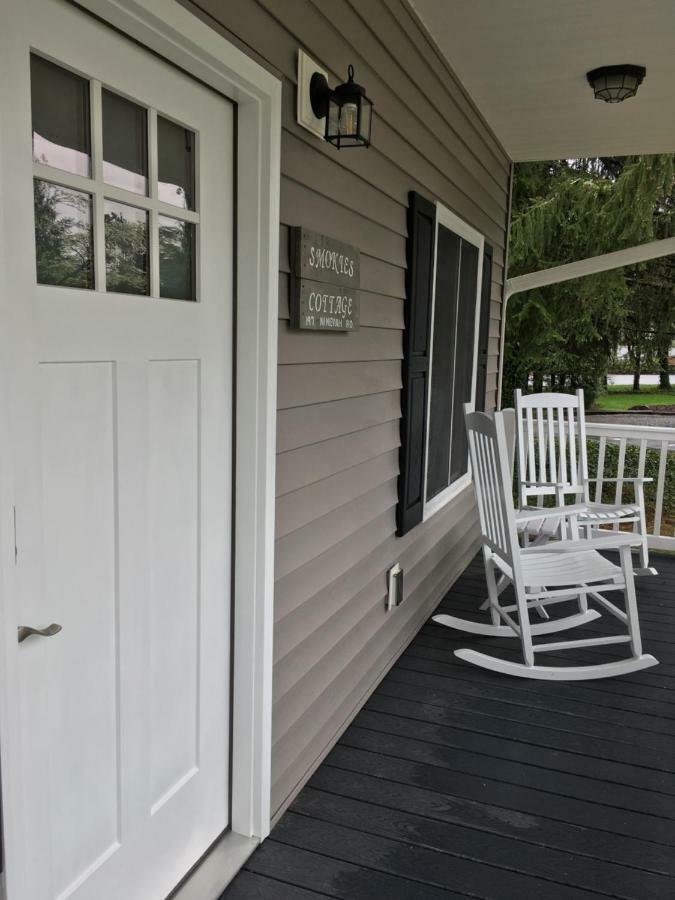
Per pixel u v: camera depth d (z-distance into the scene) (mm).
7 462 1129
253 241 1764
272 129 1729
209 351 1717
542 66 3406
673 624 3670
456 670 3115
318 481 2260
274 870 1914
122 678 1519
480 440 3199
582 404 4297
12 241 1141
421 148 3059
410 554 3355
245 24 1607
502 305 5469
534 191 10633
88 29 1260
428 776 2350
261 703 1956
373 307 2635
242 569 1904
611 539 3031
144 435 1511
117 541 1461
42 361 1229
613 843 2045
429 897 1835
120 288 1430
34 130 1193
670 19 2883
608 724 2686
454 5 2801
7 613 1152
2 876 1213
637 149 4953
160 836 1715
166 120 1517
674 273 10594
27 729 1268
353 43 2264
